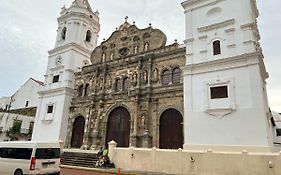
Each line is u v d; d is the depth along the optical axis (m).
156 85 30.75
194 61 26.95
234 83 23.39
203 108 24.50
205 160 18.11
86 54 44.81
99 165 22.83
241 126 21.73
